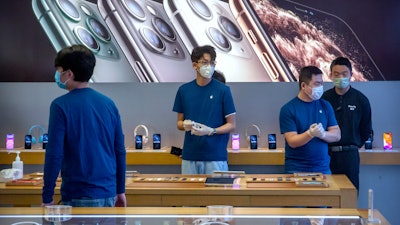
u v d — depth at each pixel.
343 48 5.67
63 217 2.47
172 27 5.73
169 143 5.86
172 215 2.52
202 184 3.83
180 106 4.75
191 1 5.73
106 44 5.75
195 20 5.73
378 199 5.70
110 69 5.75
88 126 3.07
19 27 5.82
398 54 5.64
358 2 5.65
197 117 4.62
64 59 3.06
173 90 5.82
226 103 4.61
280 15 5.70
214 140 4.58
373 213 2.46
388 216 5.70
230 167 5.71
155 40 5.74
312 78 4.21
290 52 5.70
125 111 5.86
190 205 3.63
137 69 5.75
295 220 2.40
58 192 3.68
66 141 3.07
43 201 3.05
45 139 5.73
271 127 5.77
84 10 5.76
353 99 4.93
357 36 5.66
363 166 5.72
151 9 5.74
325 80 5.68
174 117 5.84
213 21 5.74
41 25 5.80
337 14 5.67
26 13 5.80
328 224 2.31
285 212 2.59
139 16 5.74
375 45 5.65
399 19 5.61
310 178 3.89
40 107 5.90
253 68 5.73
